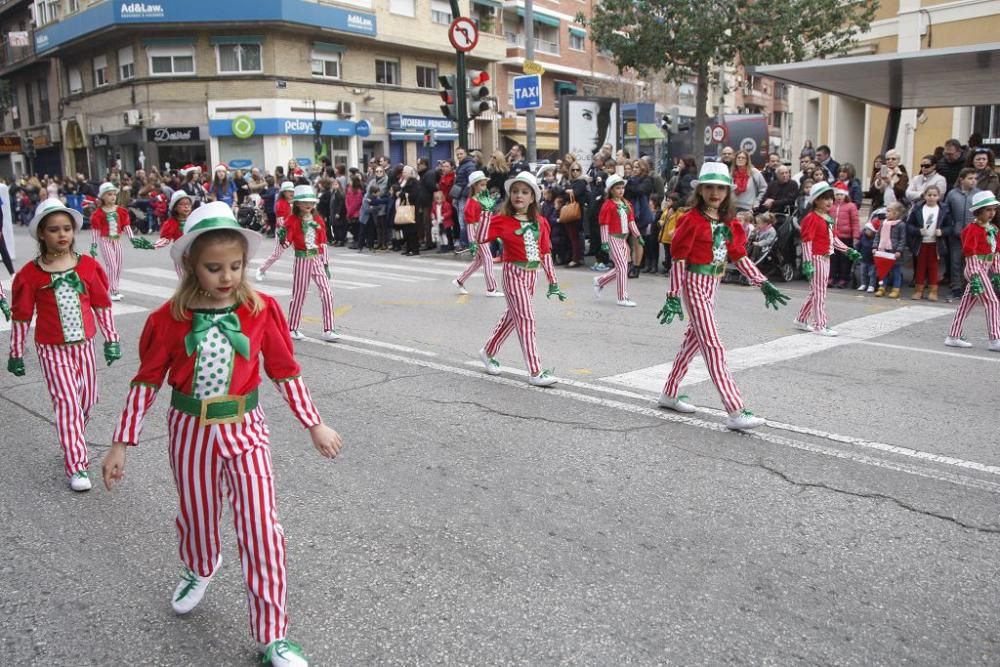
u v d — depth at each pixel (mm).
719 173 5648
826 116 24953
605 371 7523
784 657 3148
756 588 3662
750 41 27250
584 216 15195
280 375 3139
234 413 3045
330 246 20641
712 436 5672
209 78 33156
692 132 34844
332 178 21469
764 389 6883
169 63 33531
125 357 8484
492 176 16516
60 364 5047
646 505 4555
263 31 32938
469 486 4863
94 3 36438
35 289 5016
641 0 28766
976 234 8234
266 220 23781
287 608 3547
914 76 13680
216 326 2990
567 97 21062
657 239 14484
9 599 3688
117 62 35562
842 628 3344
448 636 3318
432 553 4031
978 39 19562
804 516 4387
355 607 3549
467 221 12133
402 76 38750
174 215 10695
